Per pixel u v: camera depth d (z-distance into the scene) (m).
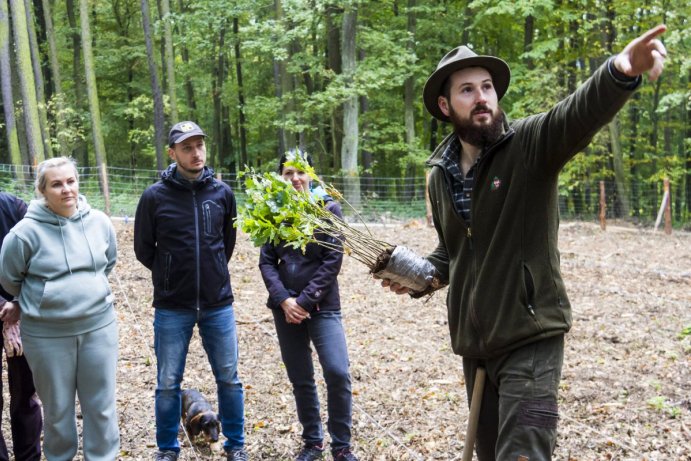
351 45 19.72
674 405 5.51
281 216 3.42
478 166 2.93
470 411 3.09
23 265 4.03
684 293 9.90
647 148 24.66
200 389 5.93
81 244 4.15
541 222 2.86
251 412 5.50
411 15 22.41
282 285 4.62
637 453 4.66
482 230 2.95
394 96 24.81
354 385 6.16
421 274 3.28
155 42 27.75
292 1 17.98
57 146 22.33
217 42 26.27
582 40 22.52
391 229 14.88
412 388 6.06
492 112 2.90
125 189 16.84
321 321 4.57
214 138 29.12
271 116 22.52
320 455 4.73
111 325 4.24
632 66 2.40
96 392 4.17
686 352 6.97
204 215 4.50
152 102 24.58
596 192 24.17
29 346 4.06
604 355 6.94
